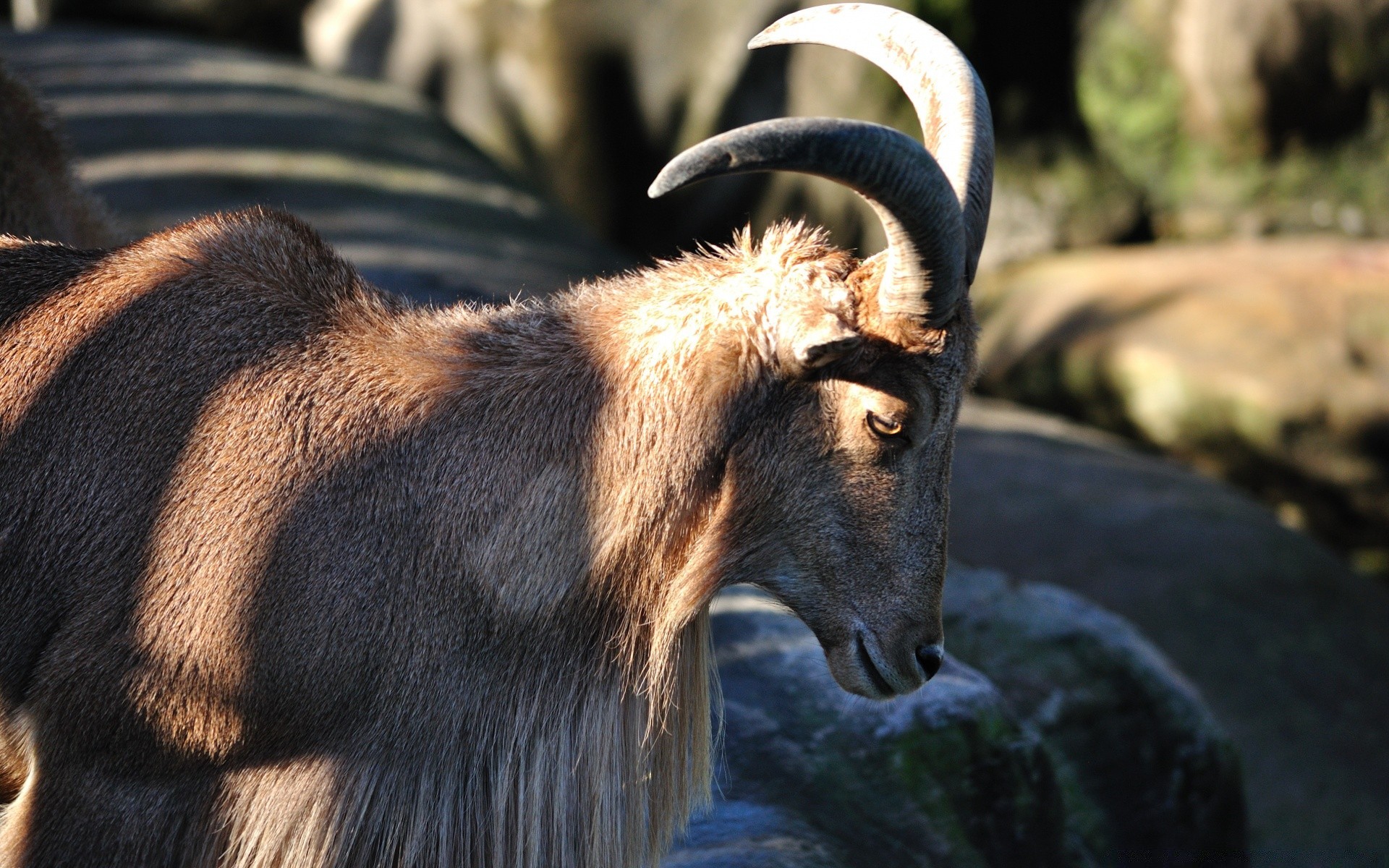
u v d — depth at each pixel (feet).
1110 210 100.22
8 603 22.76
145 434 22.90
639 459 23.26
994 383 90.33
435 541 22.63
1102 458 71.26
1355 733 54.19
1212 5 93.76
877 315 22.84
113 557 22.41
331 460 22.70
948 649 39.47
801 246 23.49
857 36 25.30
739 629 35.04
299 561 22.16
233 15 115.75
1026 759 34.32
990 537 60.85
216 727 22.09
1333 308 85.05
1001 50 100.99
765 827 28.43
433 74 113.50
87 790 22.30
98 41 94.38
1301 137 96.12
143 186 67.87
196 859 22.33
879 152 20.77
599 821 23.85
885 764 31.78
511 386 23.52
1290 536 65.31
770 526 23.75
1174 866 40.45
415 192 77.20
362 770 22.29
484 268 65.92
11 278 24.61
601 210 110.11
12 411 23.40
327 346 23.59
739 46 104.27
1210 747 41.27
